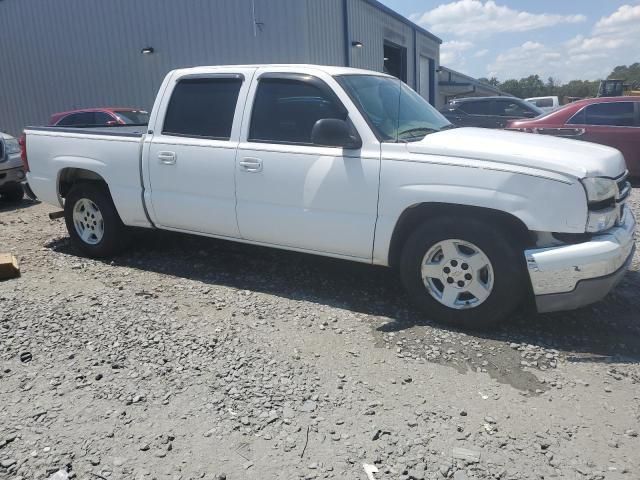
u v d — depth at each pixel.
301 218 4.59
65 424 3.02
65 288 5.07
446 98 37.34
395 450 2.83
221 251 6.09
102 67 19.02
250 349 3.86
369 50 20.42
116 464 2.71
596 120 11.09
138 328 4.16
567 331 4.15
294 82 4.67
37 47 19.98
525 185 3.77
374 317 4.41
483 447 2.86
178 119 5.22
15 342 3.94
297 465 2.71
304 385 3.41
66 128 5.99
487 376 3.55
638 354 3.85
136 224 5.60
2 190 9.57
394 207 4.19
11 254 5.88
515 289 3.95
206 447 2.84
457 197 3.95
